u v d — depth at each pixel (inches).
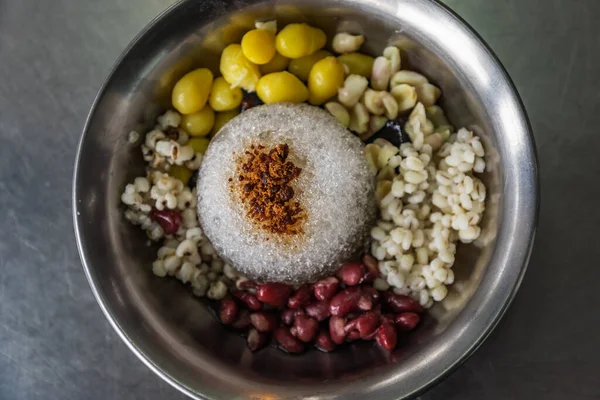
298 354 12.8
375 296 12.7
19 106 13.9
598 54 13.3
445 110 13.2
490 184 12.3
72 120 13.8
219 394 11.4
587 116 13.2
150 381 13.4
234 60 12.8
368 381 11.4
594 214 13.1
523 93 13.3
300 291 12.7
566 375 12.9
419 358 11.5
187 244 12.8
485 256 11.9
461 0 13.4
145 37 11.9
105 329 13.6
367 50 13.2
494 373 13.0
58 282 13.6
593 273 13.0
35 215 13.7
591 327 13.0
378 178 13.0
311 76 13.1
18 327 13.6
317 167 12.2
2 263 13.7
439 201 12.7
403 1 11.7
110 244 12.1
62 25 13.9
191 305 12.9
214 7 12.0
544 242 13.1
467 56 11.6
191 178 13.3
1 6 14.0
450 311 12.2
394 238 12.5
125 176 12.6
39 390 13.5
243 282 12.9
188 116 13.0
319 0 12.1
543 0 13.3
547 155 13.2
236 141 12.4
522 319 13.0
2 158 13.8
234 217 12.2
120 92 12.1
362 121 13.2
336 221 12.2
